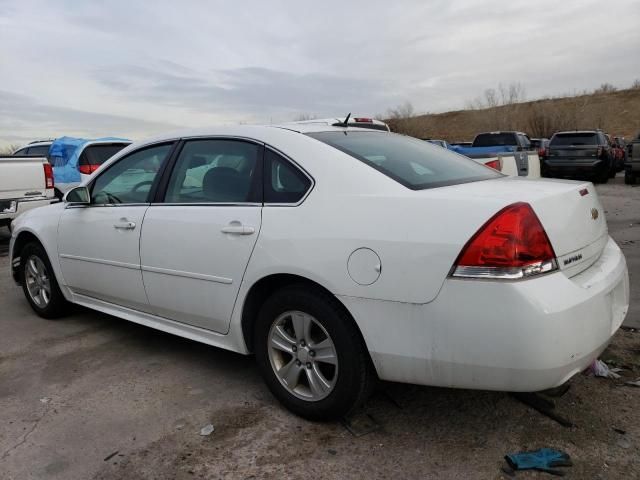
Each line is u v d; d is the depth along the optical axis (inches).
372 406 124.0
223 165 134.9
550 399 122.5
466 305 93.9
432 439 110.7
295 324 117.4
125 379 143.3
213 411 125.3
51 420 123.0
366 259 103.6
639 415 115.5
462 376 97.5
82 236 167.9
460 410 121.2
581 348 94.5
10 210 337.4
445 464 102.4
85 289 172.7
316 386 115.9
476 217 95.2
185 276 135.9
